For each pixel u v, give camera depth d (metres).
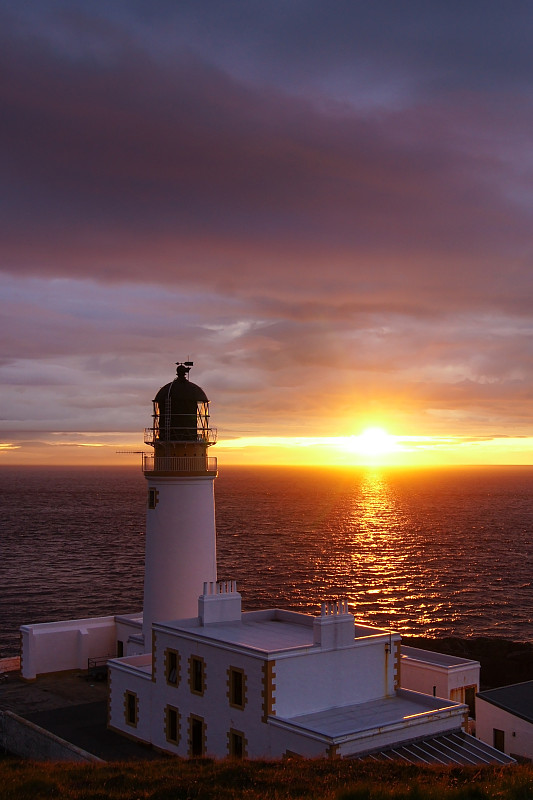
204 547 40.75
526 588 122.00
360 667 32.16
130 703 35.19
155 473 40.22
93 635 44.84
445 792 19.31
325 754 26.80
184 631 33.03
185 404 41.31
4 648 75.88
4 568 132.12
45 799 20.33
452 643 54.84
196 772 23.56
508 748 35.19
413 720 29.08
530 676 49.72
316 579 127.69
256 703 29.56
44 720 36.78
